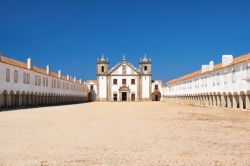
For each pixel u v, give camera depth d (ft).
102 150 33.35
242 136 43.47
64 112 102.89
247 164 26.99
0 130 50.16
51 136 43.50
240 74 113.50
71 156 30.37
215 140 39.96
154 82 332.19
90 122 65.16
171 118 76.48
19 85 142.61
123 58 315.17
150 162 27.84
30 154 31.27
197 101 185.57
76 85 280.92
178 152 32.17
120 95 313.94
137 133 46.83
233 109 118.32
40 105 176.96
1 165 26.81
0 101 126.41
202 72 173.37
